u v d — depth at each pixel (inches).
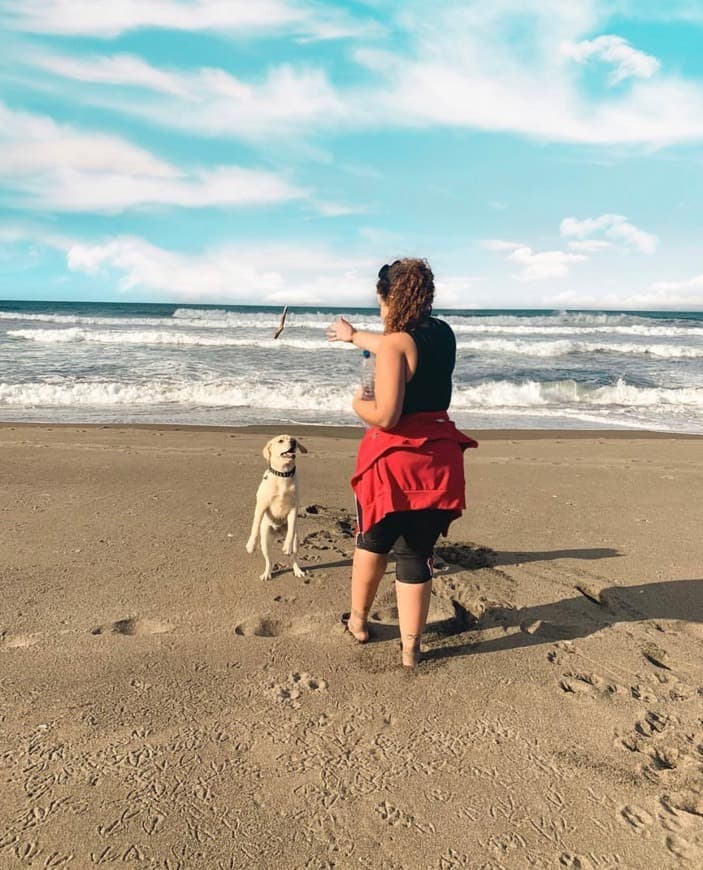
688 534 211.3
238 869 76.9
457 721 108.6
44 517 213.6
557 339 1273.4
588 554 190.5
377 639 137.1
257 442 383.2
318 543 196.5
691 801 91.0
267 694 114.7
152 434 402.9
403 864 78.5
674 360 898.1
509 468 314.7
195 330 1304.1
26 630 135.3
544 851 81.2
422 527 116.8
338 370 712.4
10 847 79.0
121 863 77.1
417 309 111.5
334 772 94.7
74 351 839.1
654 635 141.6
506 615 148.7
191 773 93.3
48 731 101.7
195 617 144.5
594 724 108.8
